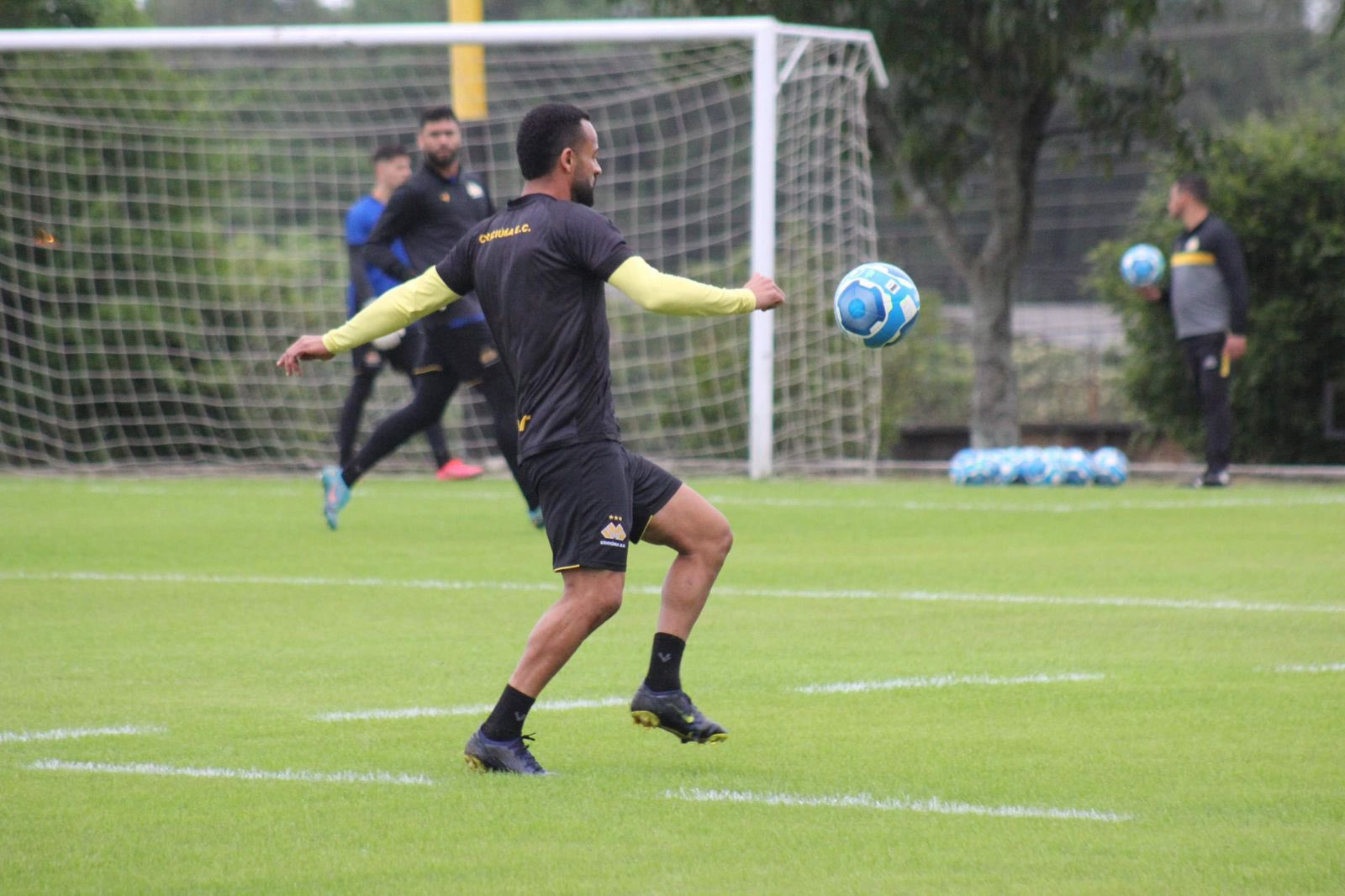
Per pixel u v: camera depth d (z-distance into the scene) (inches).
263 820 576.1
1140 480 2244.1
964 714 752.3
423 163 1473.9
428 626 1020.5
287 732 722.2
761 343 2171.5
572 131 657.0
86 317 2507.4
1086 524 1568.7
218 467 2488.9
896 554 1360.7
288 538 1507.1
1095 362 3523.6
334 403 2630.4
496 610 1084.5
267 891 498.0
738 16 2551.7
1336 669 855.1
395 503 1846.7
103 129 2576.3
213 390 2588.6
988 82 2561.5
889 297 708.7
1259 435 2433.6
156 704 784.9
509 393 1418.6
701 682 833.5
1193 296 1942.7
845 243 2349.9
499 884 502.6
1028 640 949.8
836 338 2391.7
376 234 1455.5
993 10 2369.6
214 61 2957.7
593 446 642.2
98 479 2274.9
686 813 584.1
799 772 644.7
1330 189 2327.8
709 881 503.8
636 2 4210.1
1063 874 506.9
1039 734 708.7
